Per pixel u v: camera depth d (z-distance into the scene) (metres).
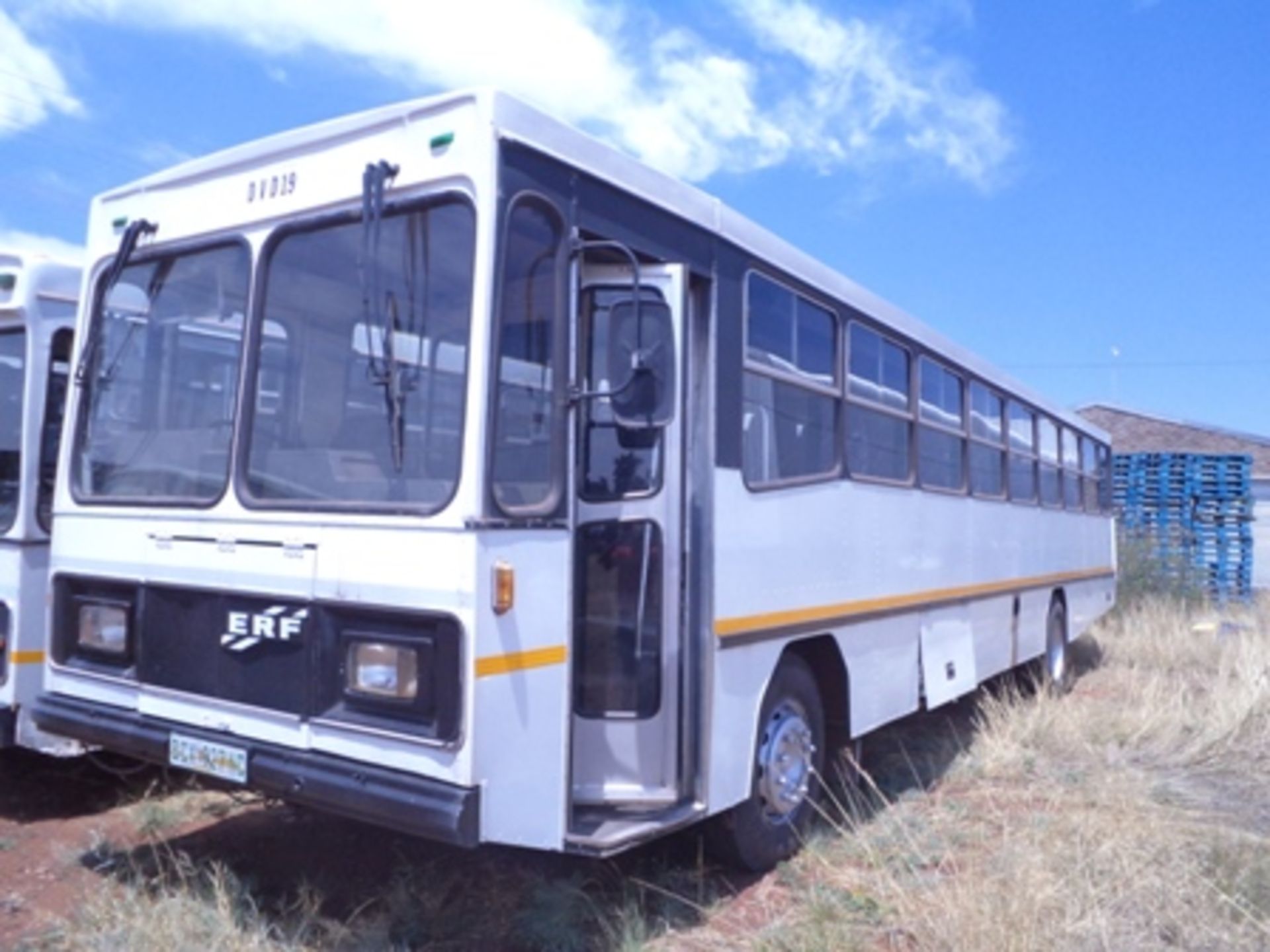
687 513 5.04
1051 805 6.89
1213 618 18.12
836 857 5.91
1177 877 5.35
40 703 5.25
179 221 5.12
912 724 9.45
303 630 4.32
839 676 6.60
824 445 6.43
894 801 7.07
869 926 5.00
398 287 4.29
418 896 5.12
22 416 6.32
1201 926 4.89
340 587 4.23
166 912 4.70
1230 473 23.02
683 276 4.96
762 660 5.60
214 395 4.86
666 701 4.94
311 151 4.67
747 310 5.62
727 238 5.49
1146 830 6.05
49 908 5.02
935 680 8.02
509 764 4.05
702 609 5.12
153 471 5.02
